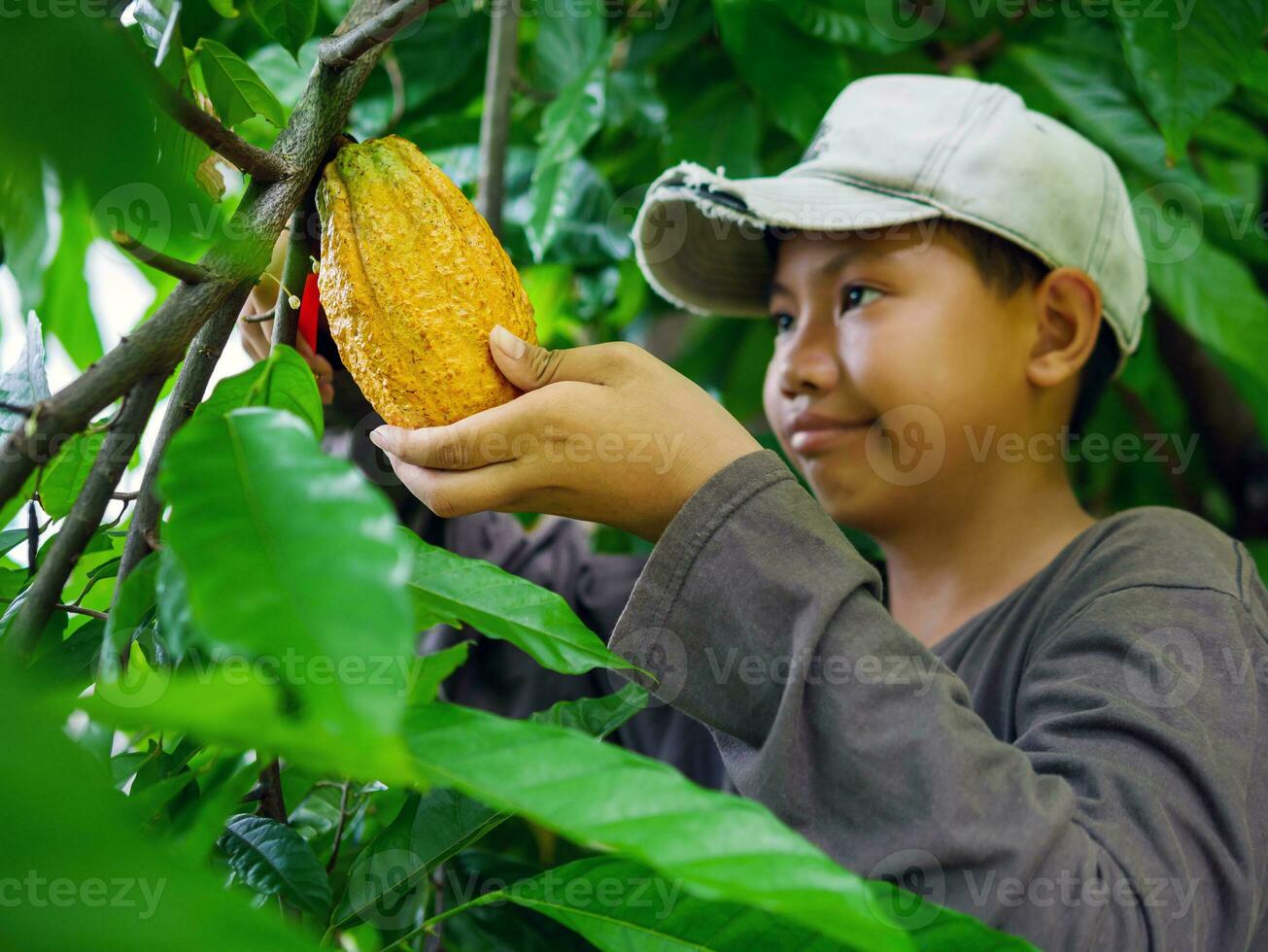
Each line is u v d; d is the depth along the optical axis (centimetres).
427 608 60
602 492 73
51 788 26
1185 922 72
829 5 143
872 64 157
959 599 117
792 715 69
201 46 69
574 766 46
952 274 113
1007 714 99
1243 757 81
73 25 26
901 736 68
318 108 60
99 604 81
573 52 157
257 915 29
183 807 65
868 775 68
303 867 64
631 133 178
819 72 146
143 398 55
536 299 190
